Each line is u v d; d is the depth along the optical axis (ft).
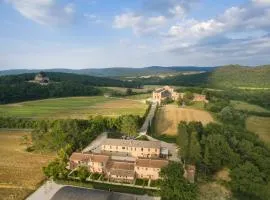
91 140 454.81
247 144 364.38
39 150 394.52
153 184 296.71
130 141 396.57
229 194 289.53
